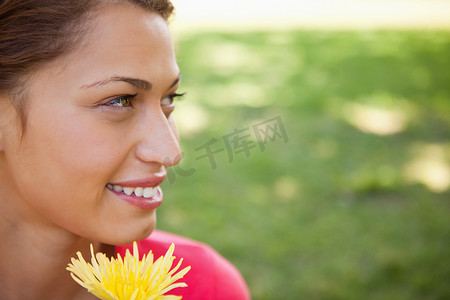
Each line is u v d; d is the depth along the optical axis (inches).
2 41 29.1
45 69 29.0
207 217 151.9
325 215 154.9
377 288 122.9
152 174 31.4
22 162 30.5
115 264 27.0
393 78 295.9
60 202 30.4
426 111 243.4
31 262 33.7
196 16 503.8
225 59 336.5
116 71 29.1
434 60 336.2
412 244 139.9
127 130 30.3
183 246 45.2
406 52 358.3
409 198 163.5
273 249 138.2
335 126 222.8
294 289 123.0
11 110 30.1
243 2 601.6
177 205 157.2
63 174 29.8
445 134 216.5
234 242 140.7
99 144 29.4
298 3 603.2
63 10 28.6
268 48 370.3
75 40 28.8
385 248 138.1
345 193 167.2
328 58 342.6
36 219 32.9
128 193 31.3
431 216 153.0
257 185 170.9
